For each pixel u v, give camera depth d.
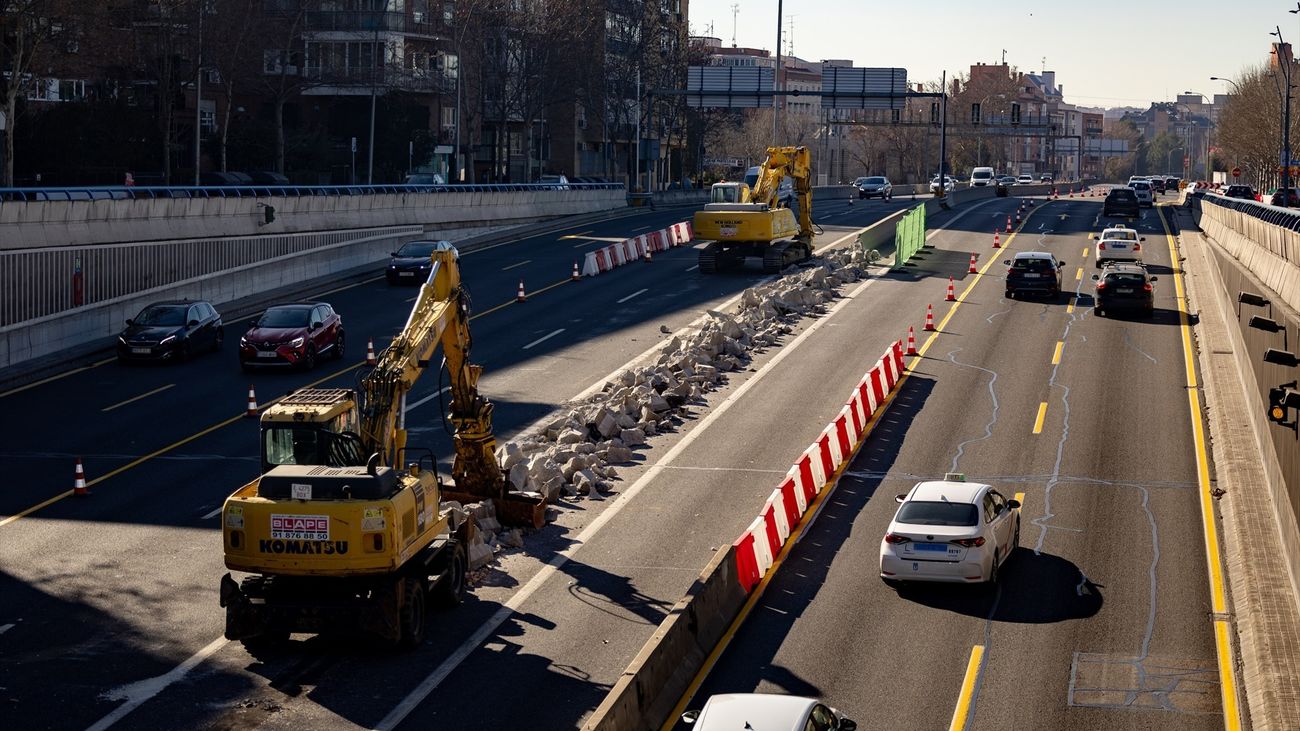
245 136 90.56
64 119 78.12
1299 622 19.98
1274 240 39.78
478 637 20.16
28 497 27.69
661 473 29.78
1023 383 38.31
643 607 21.53
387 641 19.36
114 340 45.19
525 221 81.75
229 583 18.95
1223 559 23.88
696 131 138.50
